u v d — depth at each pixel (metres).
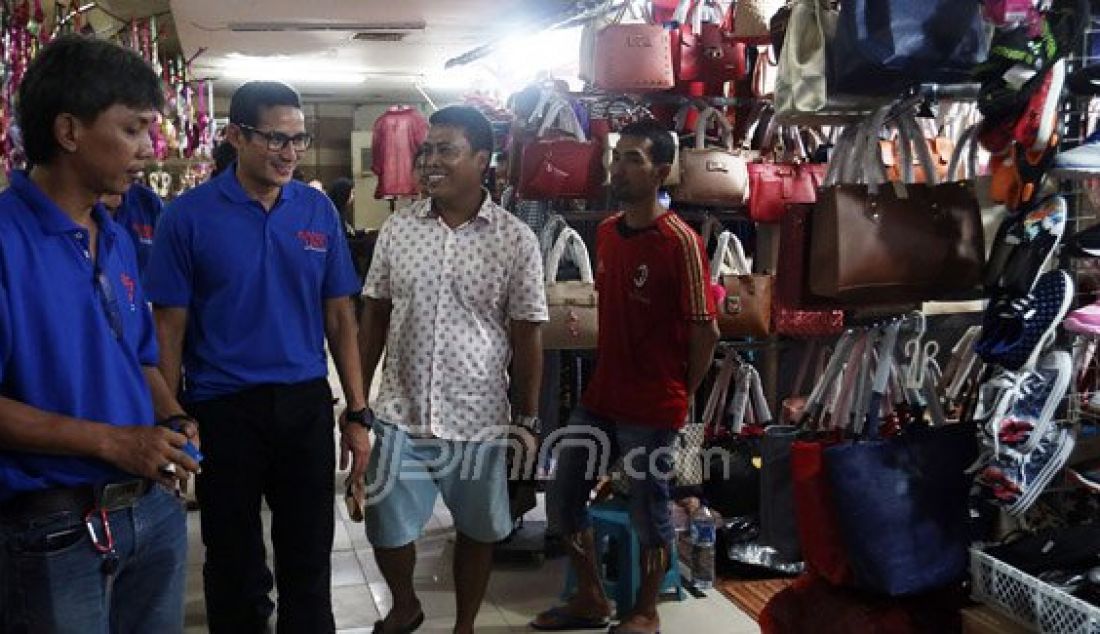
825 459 2.45
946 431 2.47
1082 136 2.30
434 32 7.50
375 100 12.16
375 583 3.55
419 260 2.64
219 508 2.30
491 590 3.54
